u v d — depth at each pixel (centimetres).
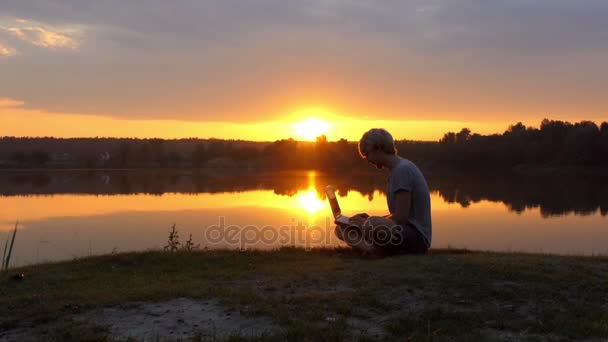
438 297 477
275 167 8900
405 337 388
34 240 2020
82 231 2252
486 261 571
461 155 7775
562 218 2830
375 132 642
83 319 430
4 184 5722
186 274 611
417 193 623
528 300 471
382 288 498
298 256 708
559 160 7544
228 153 10150
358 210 2716
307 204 3169
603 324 415
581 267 569
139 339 387
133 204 3434
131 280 591
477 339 384
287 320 417
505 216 2898
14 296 526
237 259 695
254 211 2803
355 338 385
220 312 444
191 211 2933
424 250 634
